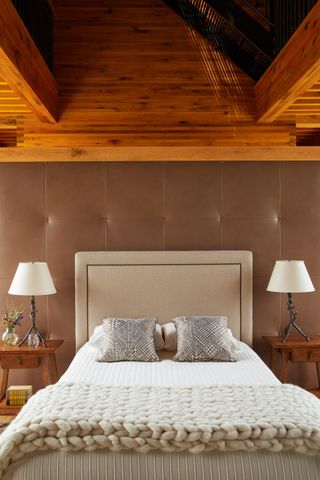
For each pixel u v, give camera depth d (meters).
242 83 4.85
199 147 4.58
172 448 2.27
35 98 3.82
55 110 4.70
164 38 4.86
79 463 2.25
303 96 4.22
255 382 3.24
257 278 4.62
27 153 4.55
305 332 4.62
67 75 4.82
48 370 4.16
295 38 3.39
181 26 4.86
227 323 4.39
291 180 4.62
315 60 2.96
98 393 2.81
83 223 4.58
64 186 4.57
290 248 4.62
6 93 4.14
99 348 3.97
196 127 4.84
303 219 4.62
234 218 4.62
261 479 2.22
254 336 4.61
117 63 4.84
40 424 2.35
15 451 2.30
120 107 4.84
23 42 3.32
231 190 4.61
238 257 4.53
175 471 2.23
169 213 4.60
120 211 4.59
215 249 4.60
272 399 2.72
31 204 4.57
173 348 4.04
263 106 4.44
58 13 4.82
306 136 5.69
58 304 4.57
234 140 4.85
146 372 3.50
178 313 4.49
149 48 4.85
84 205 4.58
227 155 4.59
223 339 3.87
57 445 2.29
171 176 4.60
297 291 4.22
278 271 4.32
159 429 2.31
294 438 2.32
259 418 2.44
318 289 4.62
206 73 4.86
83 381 3.26
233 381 3.27
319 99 4.38
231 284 4.52
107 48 4.84
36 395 2.85
